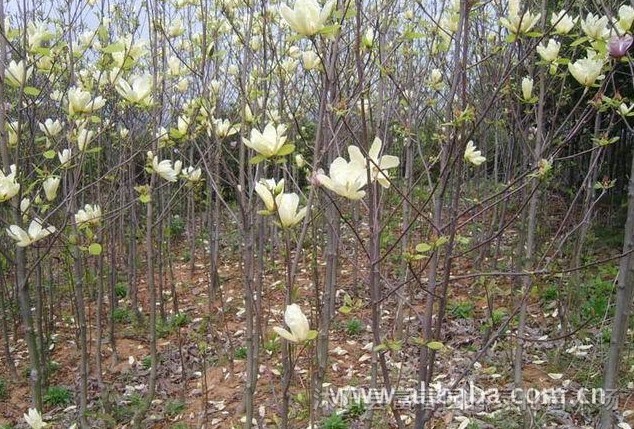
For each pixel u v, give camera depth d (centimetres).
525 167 398
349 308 192
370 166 180
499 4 312
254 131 182
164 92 395
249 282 281
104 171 643
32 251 460
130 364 489
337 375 430
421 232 445
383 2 334
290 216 183
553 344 438
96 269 595
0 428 392
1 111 270
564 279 504
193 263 715
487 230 641
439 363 420
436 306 521
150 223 394
